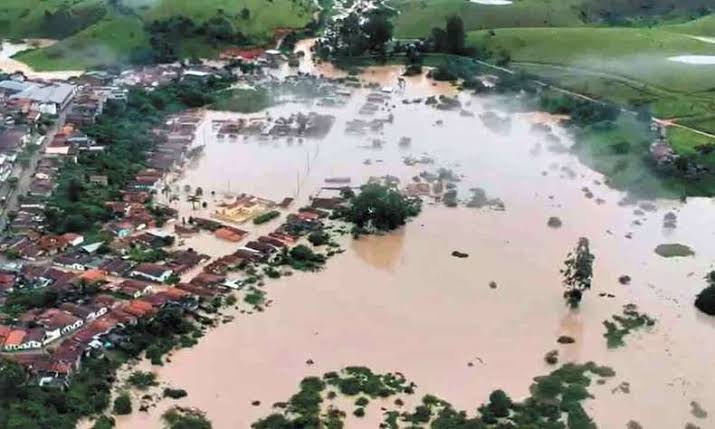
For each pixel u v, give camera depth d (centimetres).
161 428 12800
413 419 13100
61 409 12988
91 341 14575
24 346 14412
